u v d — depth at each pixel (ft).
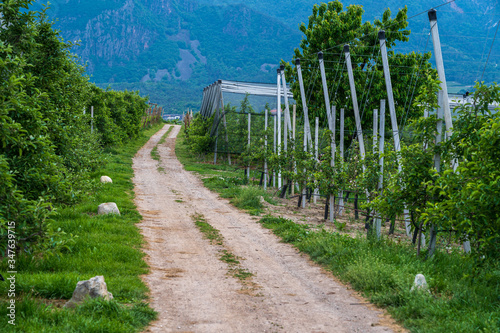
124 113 151.74
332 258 33.27
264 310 23.15
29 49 29.53
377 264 28.63
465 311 21.50
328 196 53.83
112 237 36.11
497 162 23.75
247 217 53.11
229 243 39.83
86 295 21.22
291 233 41.98
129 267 29.04
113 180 72.18
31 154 24.58
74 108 44.21
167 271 29.94
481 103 30.01
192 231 44.06
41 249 22.31
